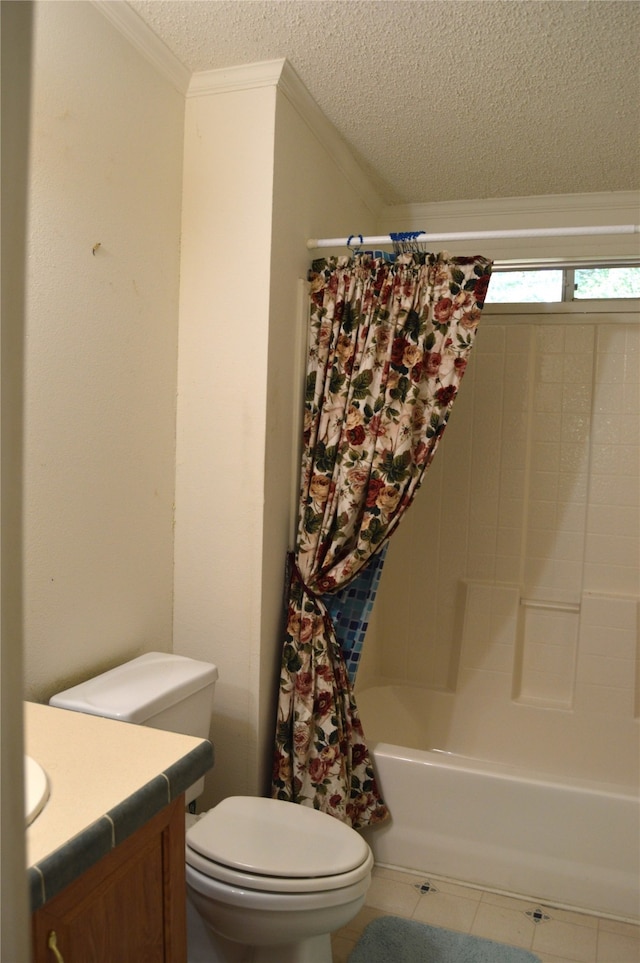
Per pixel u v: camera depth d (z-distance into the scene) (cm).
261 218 198
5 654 37
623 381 290
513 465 302
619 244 289
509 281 303
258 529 202
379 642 320
